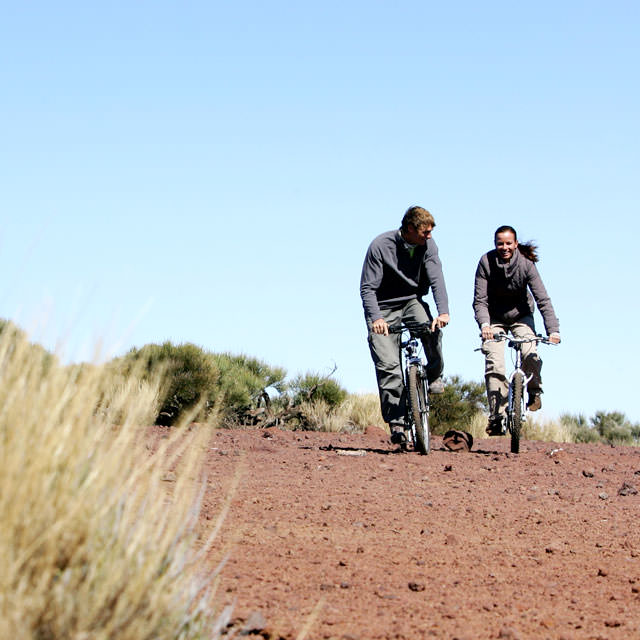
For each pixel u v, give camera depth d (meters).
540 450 20.25
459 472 14.36
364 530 9.35
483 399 33.44
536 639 5.83
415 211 15.62
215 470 13.12
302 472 13.54
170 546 4.64
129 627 3.85
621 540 9.34
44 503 3.96
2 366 4.46
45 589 3.73
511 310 17.77
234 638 4.90
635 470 15.84
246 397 25.69
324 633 5.66
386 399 16.52
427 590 7.04
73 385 4.44
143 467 4.64
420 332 16.08
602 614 6.54
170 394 22.95
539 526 10.00
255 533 8.77
